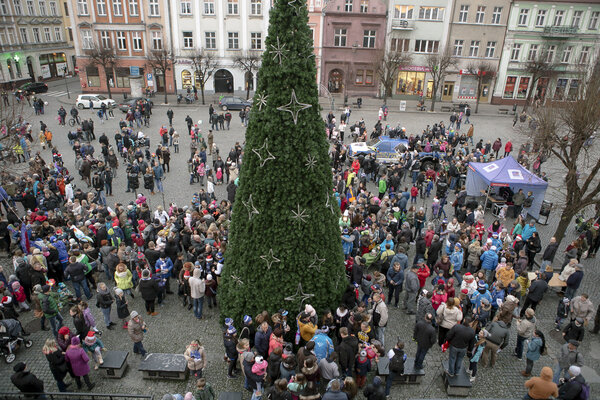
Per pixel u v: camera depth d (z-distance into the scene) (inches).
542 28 1736.0
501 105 1836.9
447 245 554.3
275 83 338.6
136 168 769.6
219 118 1232.2
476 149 960.9
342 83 1894.7
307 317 367.9
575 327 388.2
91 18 1718.8
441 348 422.0
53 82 2107.5
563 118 606.2
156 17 1716.3
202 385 311.7
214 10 1712.6
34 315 460.4
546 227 719.7
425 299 410.9
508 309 381.1
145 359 382.6
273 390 308.5
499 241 537.6
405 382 379.2
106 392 361.7
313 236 371.2
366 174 868.0
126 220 567.5
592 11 1690.5
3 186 698.2
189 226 565.3
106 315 434.3
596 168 539.8
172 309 476.1
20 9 1920.5
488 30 1753.2
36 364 394.9
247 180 367.2
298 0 330.3
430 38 1781.5
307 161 354.0
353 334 373.1
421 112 1635.1
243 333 377.1
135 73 1786.4
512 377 387.5
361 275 469.4
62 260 499.8
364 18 1761.8
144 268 482.3
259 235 370.9
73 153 993.5
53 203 634.2
